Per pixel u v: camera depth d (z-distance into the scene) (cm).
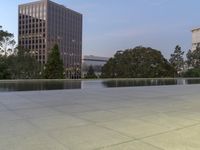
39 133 450
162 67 4975
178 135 449
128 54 4972
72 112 660
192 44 7581
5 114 619
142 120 573
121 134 451
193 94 1195
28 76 4128
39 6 8919
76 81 2895
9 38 3862
